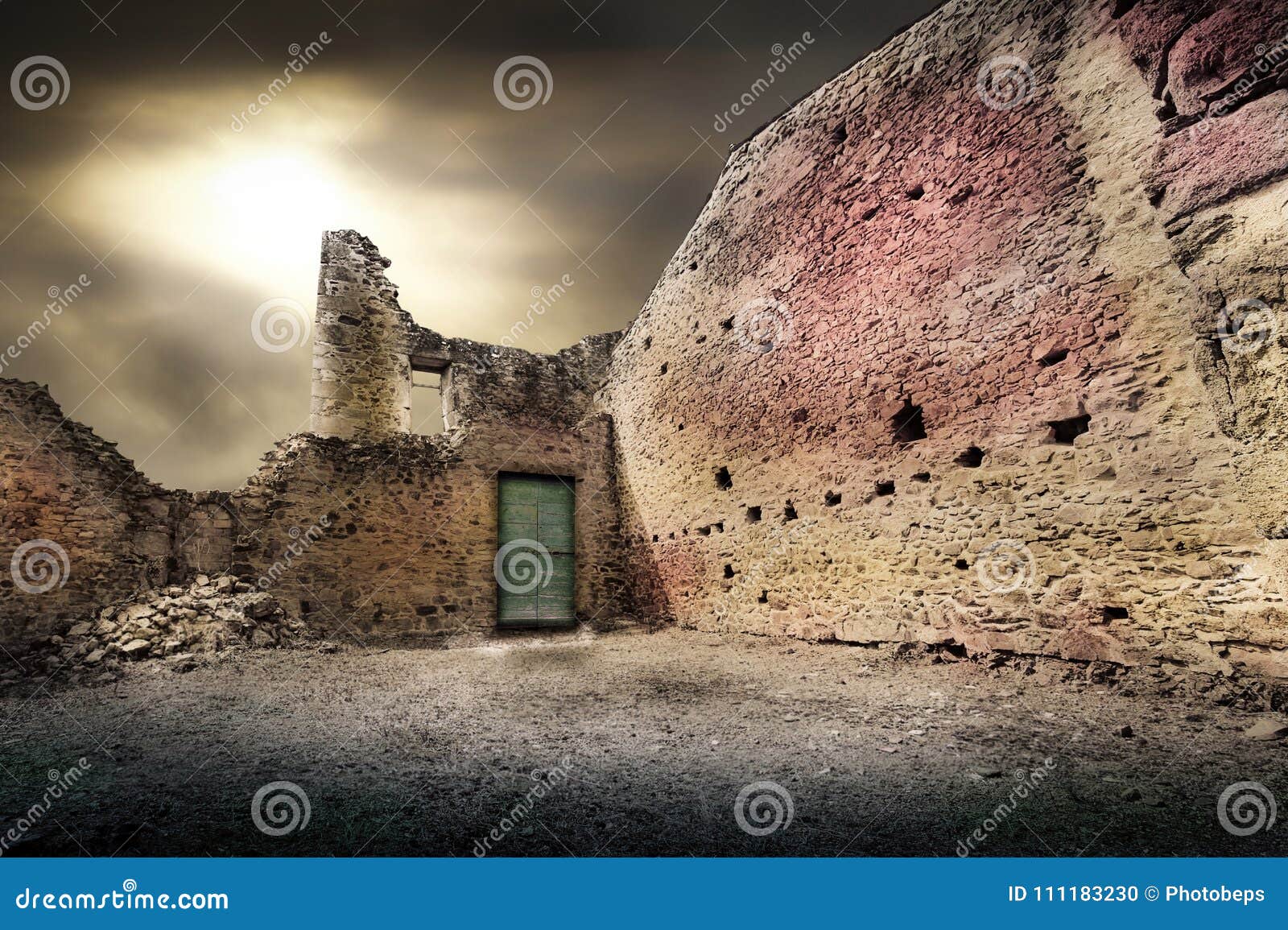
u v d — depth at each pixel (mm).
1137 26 3941
